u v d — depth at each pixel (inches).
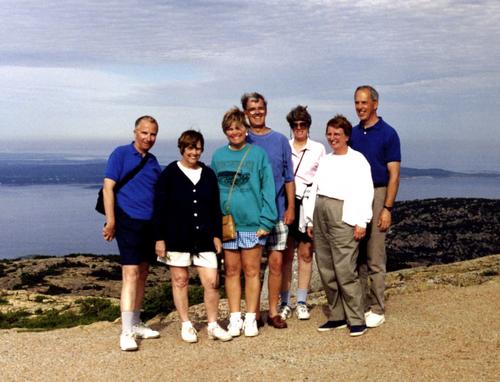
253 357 229.0
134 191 244.4
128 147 248.1
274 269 265.6
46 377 215.3
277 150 259.6
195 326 284.5
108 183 242.7
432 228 2122.3
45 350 246.2
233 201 249.3
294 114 272.8
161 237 244.2
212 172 249.8
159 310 422.0
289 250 283.1
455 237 1966.0
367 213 245.6
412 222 2252.7
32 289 1380.4
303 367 217.3
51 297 880.9
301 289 287.6
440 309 290.2
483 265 446.9
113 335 268.2
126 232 243.3
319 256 258.8
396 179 255.9
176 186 244.7
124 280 244.8
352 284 249.8
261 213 248.8
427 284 359.6
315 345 241.1
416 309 292.4
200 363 224.2
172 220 245.1
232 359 227.6
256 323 259.4
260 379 207.6
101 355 237.3
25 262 1782.7
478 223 2156.7
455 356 223.9
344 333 255.9
